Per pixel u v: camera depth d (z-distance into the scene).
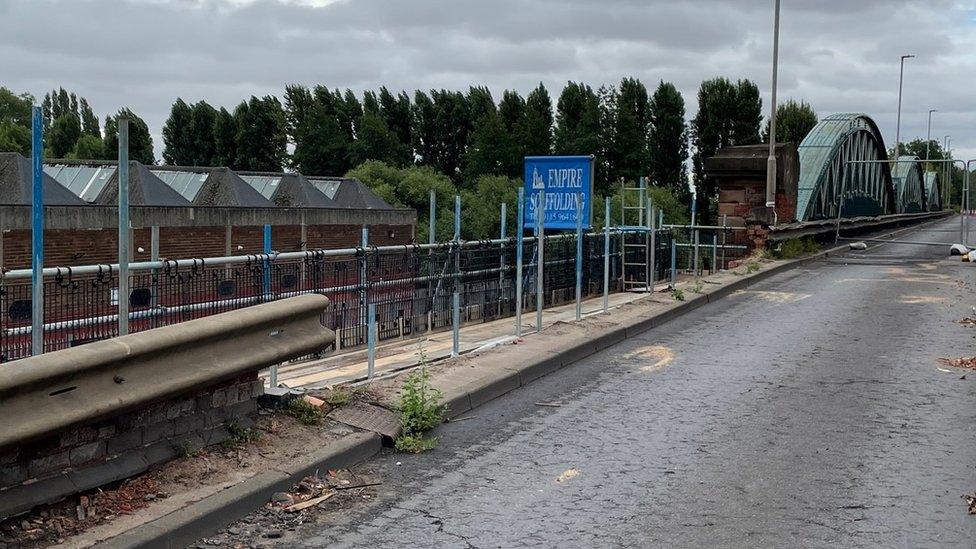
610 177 74.38
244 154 100.44
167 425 6.32
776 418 8.88
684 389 10.28
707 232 33.31
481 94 97.06
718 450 7.77
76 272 7.64
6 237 38.03
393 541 5.68
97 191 50.19
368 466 7.25
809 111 78.94
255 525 5.86
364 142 89.38
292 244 55.41
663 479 6.98
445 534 5.82
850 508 6.31
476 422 8.77
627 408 9.36
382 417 8.09
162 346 5.82
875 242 37.44
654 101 78.38
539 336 13.16
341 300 12.08
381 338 13.04
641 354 12.61
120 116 6.36
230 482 6.19
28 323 7.39
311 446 7.13
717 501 6.47
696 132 76.88
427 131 96.88
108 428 5.80
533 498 6.54
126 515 5.49
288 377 10.46
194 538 5.53
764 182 27.98
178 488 5.98
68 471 5.51
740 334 14.32
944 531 5.88
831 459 7.49
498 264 16.55
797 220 30.52
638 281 21.52
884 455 7.60
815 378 10.81
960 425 8.57
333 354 11.97
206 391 6.67
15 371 4.83
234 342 6.66
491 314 16.42
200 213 48.59
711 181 75.25
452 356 11.55
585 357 12.40
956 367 11.40
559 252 19.17
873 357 12.15
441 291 14.72
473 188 77.56
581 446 7.91
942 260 28.19
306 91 102.38
